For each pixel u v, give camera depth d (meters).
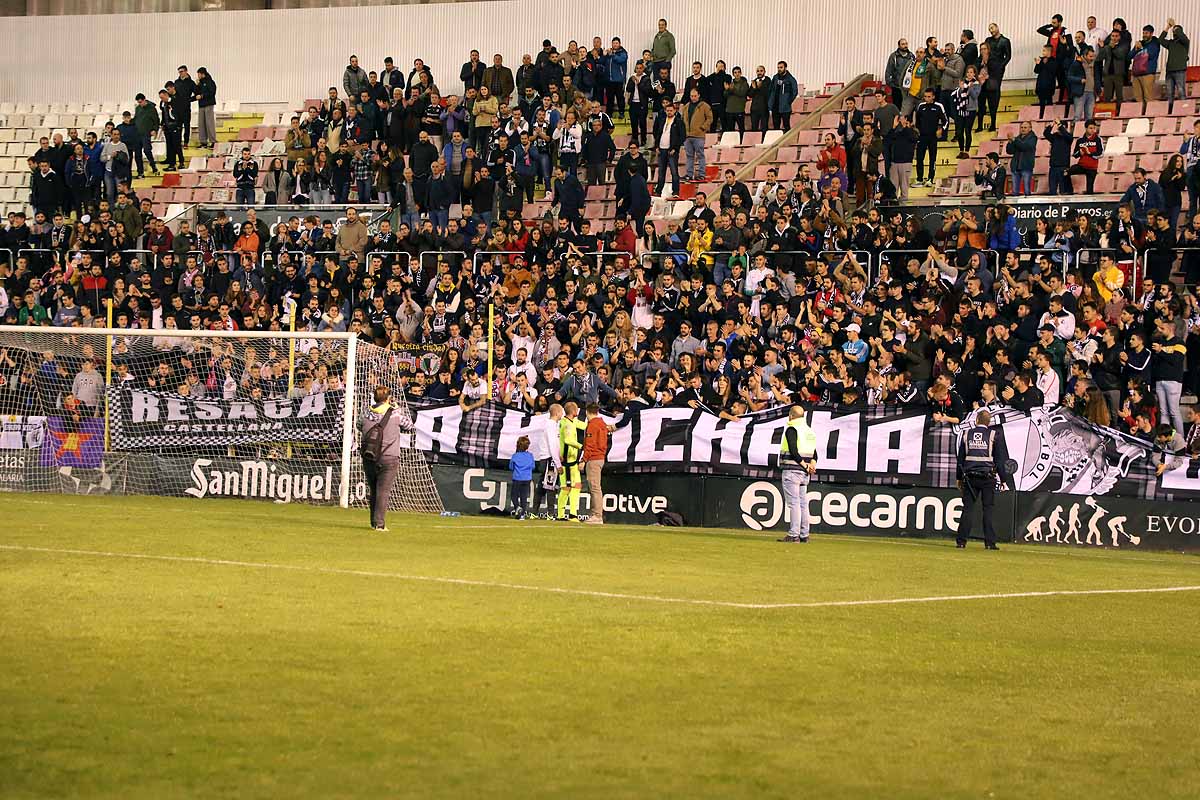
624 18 52.06
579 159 45.31
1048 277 32.72
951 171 43.84
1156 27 45.94
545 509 31.02
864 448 29.20
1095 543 27.78
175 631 14.02
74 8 58.75
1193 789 9.68
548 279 37.75
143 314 40.91
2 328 32.06
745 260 37.12
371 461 25.12
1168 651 14.86
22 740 9.99
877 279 36.50
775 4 50.31
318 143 47.62
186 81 52.00
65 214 48.97
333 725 10.64
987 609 17.55
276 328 39.09
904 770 9.92
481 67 48.84
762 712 11.48
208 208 47.47
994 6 47.72
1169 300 32.19
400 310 38.03
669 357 34.34
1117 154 42.34
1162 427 27.89
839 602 17.67
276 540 22.50
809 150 45.69
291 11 55.53
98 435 32.91
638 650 13.84
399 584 17.77
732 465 29.95
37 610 15.01
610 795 9.09
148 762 9.57
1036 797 9.38
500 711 11.20
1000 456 26.31
